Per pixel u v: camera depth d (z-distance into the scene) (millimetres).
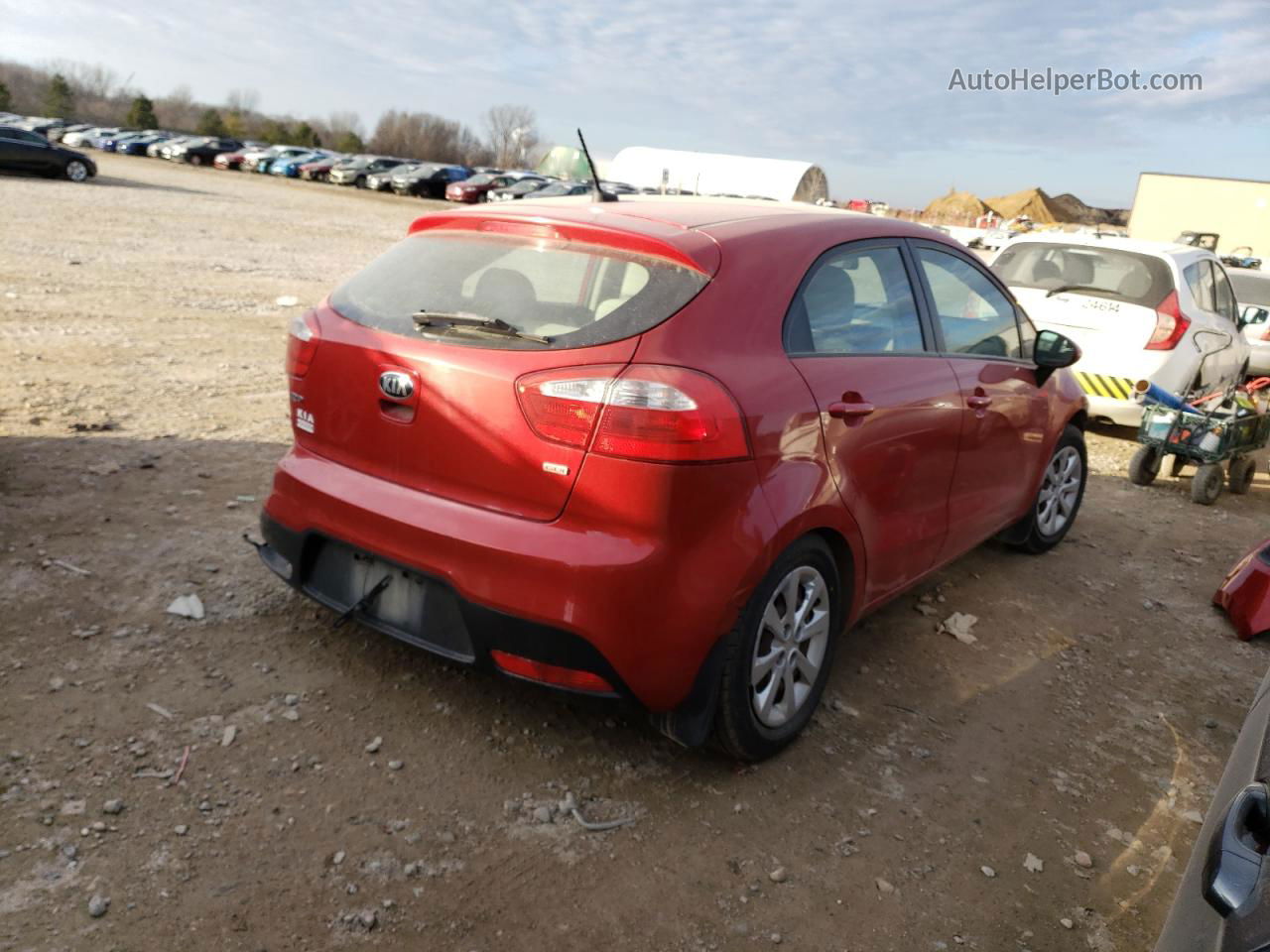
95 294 10617
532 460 2670
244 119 107438
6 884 2314
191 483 4992
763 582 2877
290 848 2547
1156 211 40594
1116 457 8070
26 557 3943
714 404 2631
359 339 2996
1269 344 11938
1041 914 2633
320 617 3740
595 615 2615
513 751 3062
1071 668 4113
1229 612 4754
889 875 2717
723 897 2559
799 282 3098
